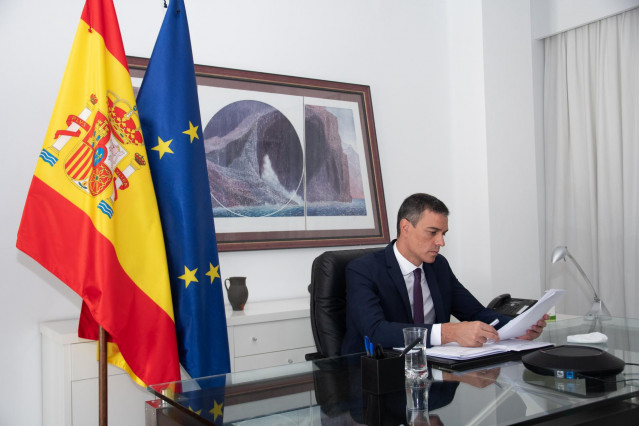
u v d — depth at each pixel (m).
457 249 3.75
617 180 3.51
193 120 2.12
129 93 1.96
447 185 3.73
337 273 2.22
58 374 2.14
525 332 1.74
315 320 2.19
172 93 2.08
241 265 2.94
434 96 3.71
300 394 1.20
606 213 3.56
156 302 1.90
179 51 2.12
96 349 2.09
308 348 2.66
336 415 1.05
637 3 3.38
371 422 1.00
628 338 1.74
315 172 3.16
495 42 3.63
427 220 2.11
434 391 1.18
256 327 2.51
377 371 1.19
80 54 1.91
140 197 1.93
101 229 1.81
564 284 3.82
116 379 2.13
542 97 3.96
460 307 2.36
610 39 3.55
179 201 2.04
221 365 2.09
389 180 3.50
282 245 3.01
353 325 2.08
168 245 2.04
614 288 3.53
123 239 1.88
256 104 3.01
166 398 1.20
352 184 3.28
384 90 3.51
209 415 1.07
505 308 2.53
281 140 3.07
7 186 2.42
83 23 1.93
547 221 3.91
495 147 3.59
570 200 3.80
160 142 2.06
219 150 2.88
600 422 1.10
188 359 2.00
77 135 1.87
